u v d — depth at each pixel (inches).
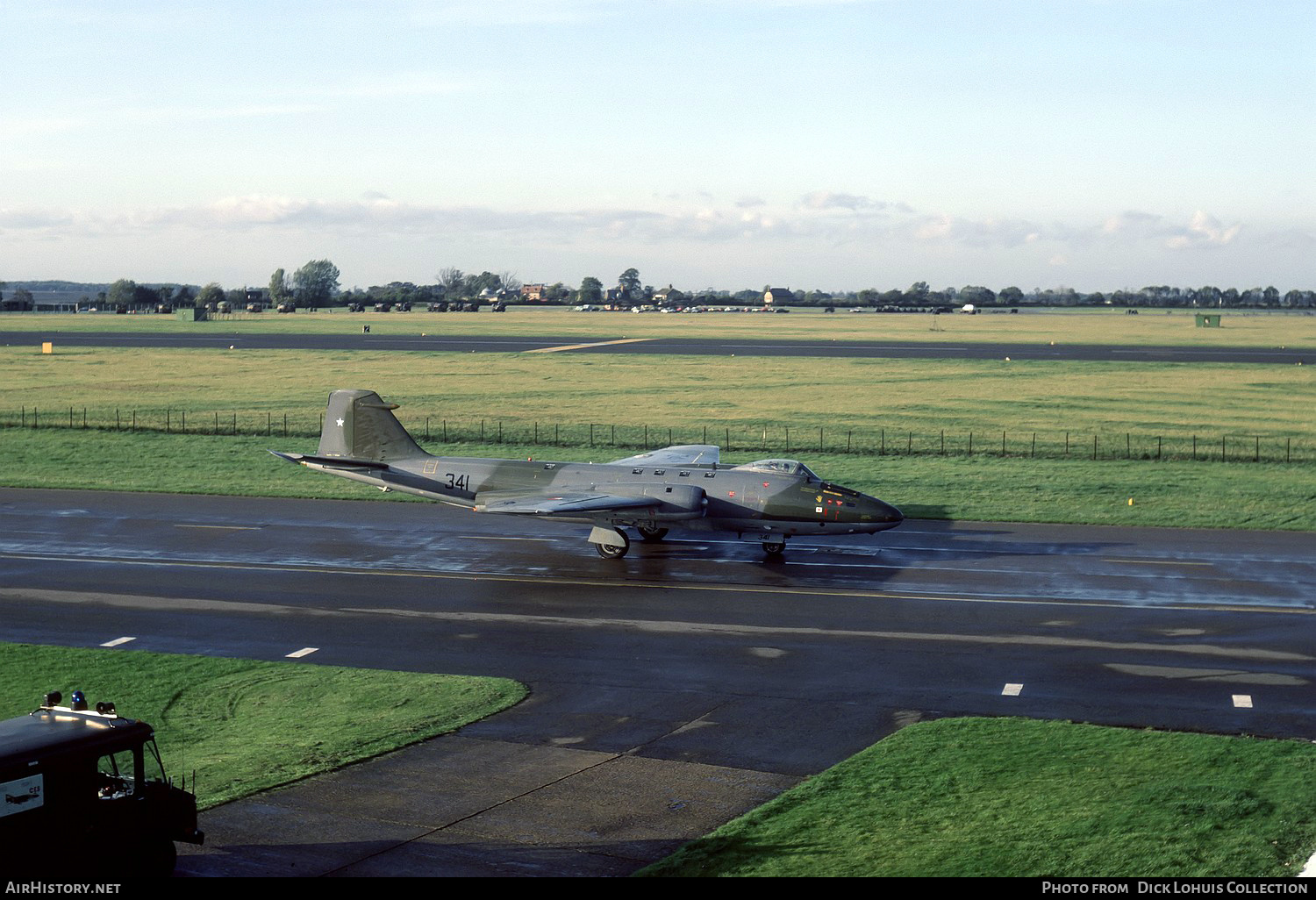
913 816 925.8
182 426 3727.9
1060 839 872.3
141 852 770.8
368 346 7377.0
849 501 1898.4
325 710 1219.9
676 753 1095.0
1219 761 1040.8
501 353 6914.4
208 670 1357.0
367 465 2190.0
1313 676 1321.4
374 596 1713.8
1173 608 1640.0
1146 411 4281.5
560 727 1167.6
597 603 1683.1
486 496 2059.5
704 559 1975.9
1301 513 2369.6
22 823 703.7
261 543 2080.5
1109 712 1198.9
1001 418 4084.6
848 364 6240.2
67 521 2276.1
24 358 6378.0
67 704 1206.9
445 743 1117.7
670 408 4330.7
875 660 1401.3
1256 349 7470.5
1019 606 1654.8
